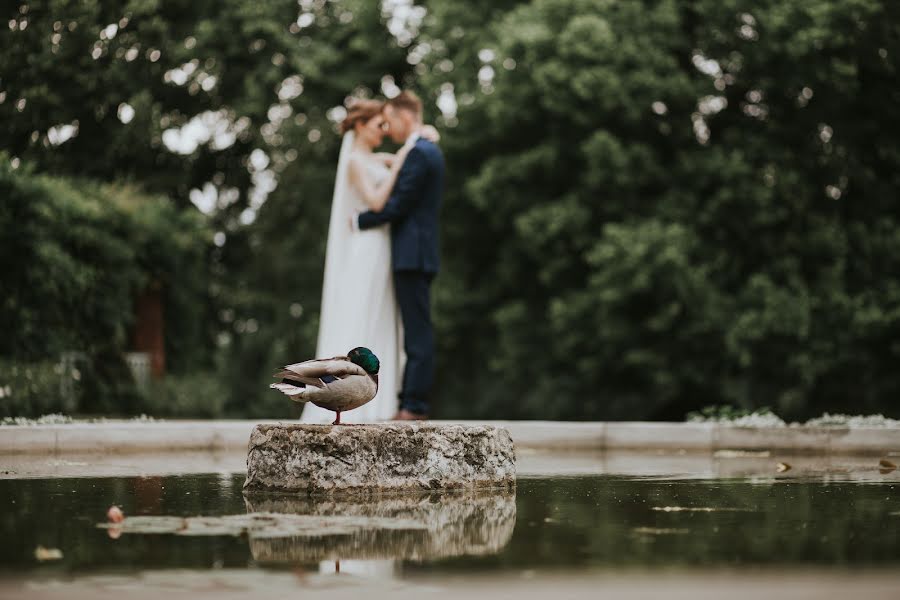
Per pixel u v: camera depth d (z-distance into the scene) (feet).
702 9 64.80
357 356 18.89
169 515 14.64
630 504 16.21
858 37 63.00
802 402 68.13
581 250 68.90
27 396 39.22
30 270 45.57
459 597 8.84
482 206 69.97
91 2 59.88
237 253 84.53
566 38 63.36
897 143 66.80
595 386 72.02
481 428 19.17
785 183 63.82
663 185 68.54
